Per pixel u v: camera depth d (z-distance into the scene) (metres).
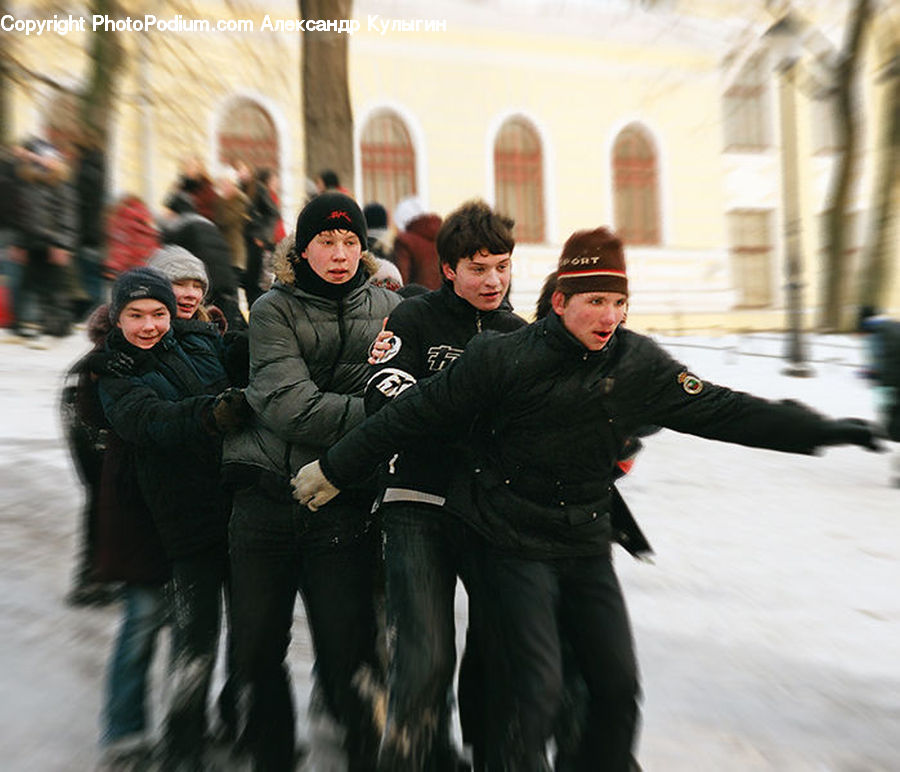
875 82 35.75
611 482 5.32
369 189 43.56
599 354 5.01
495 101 45.00
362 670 5.62
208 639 6.04
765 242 49.09
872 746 6.55
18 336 21.27
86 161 20.61
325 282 5.82
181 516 6.00
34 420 14.49
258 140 39.22
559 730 5.49
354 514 5.71
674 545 10.81
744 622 8.66
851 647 8.17
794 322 25.59
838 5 36.56
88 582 8.41
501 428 5.13
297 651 7.86
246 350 6.49
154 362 6.21
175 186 18.08
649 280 46.09
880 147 36.44
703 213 47.84
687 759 6.34
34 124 28.48
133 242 20.78
